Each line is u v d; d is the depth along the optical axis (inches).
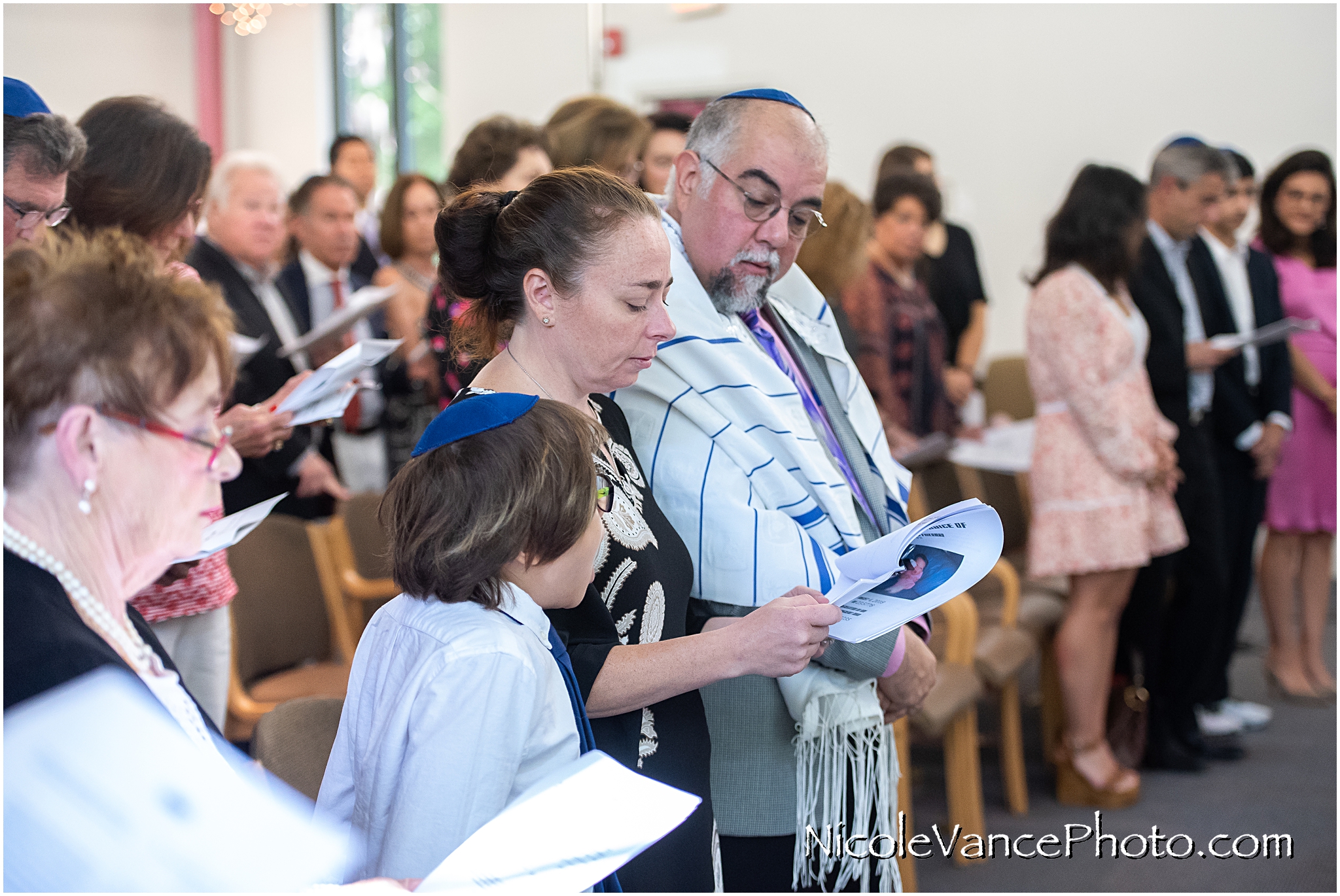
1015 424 159.2
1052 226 120.4
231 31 309.0
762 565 58.9
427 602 42.9
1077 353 115.7
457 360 56.7
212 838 28.8
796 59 253.8
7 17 280.2
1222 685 150.0
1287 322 128.4
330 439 141.2
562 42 274.1
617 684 48.1
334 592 109.6
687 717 54.0
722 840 62.2
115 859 27.9
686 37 262.5
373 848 41.5
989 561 50.7
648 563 52.6
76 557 33.0
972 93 240.1
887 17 245.1
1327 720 152.5
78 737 28.0
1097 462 117.6
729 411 61.2
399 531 42.6
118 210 64.3
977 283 193.2
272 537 103.7
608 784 37.6
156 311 32.8
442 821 39.3
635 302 50.3
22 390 31.7
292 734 54.4
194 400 34.0
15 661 31.2
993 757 140.6
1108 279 117.5
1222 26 219.6
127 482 33.2
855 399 72.4
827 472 63.6
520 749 40.7
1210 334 138.9
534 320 51.1
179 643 73.2
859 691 62.7
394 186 153.8
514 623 42.4
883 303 145.3
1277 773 134.5
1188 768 135.9
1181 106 224.2
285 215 125.0
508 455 41.6
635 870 50.5
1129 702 136.8
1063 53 232.2
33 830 27.5
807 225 64.1
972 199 242.2
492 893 34.7
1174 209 132.5
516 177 93.9
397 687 42.5
